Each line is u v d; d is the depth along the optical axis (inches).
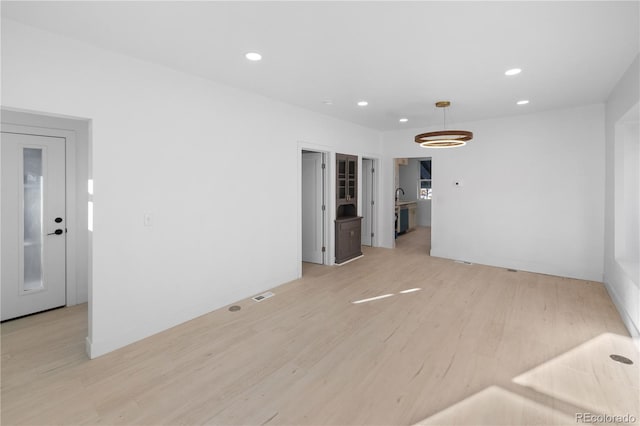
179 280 123.3
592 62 113.6
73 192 141.3
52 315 131.6
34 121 130.1
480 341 108.3
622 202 143.5
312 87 141.7
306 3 77.2
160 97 115.5
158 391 82.8
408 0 76.1
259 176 155.3
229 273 142.7
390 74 125.1
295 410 75.7
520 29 90.0
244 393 82.0
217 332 116.3
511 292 157.5
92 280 99.9
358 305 141.6
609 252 157.8
